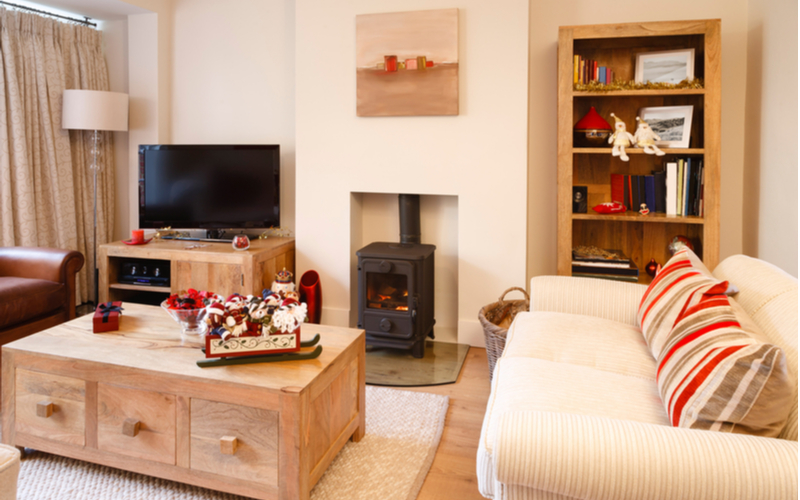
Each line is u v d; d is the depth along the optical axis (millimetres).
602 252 3311
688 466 1061
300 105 3674
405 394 2721
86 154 4234
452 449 2215
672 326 1766
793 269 2561
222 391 1729
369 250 3309
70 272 3236
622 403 1537
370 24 3434
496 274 3402
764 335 1466
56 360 1925
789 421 1221
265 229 4152
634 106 3326
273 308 1896
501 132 3303
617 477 1087
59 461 2061
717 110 2910
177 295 2150
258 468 1719
